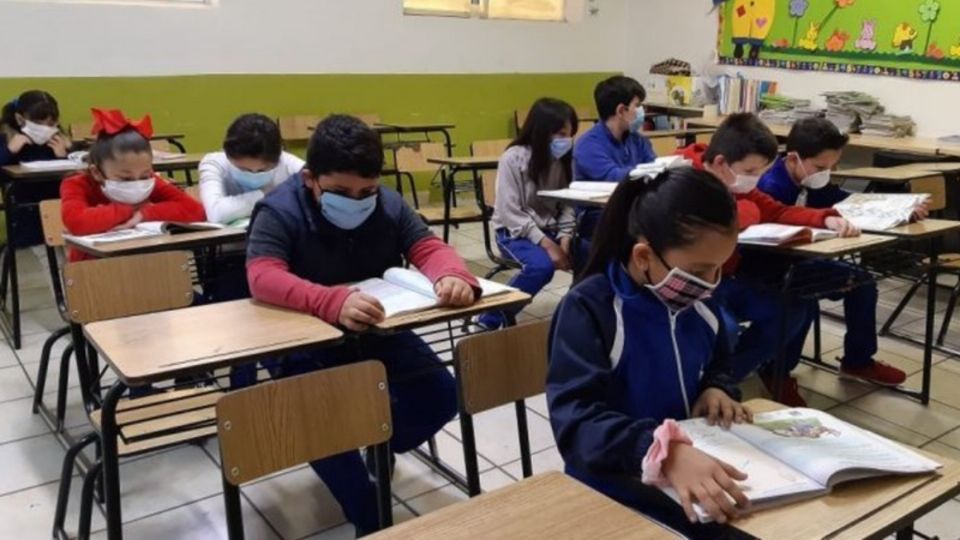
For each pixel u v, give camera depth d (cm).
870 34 527
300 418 138
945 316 342
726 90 605
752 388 291
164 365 148
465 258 470
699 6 646
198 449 245
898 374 291
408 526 98
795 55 575
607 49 714
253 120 274
